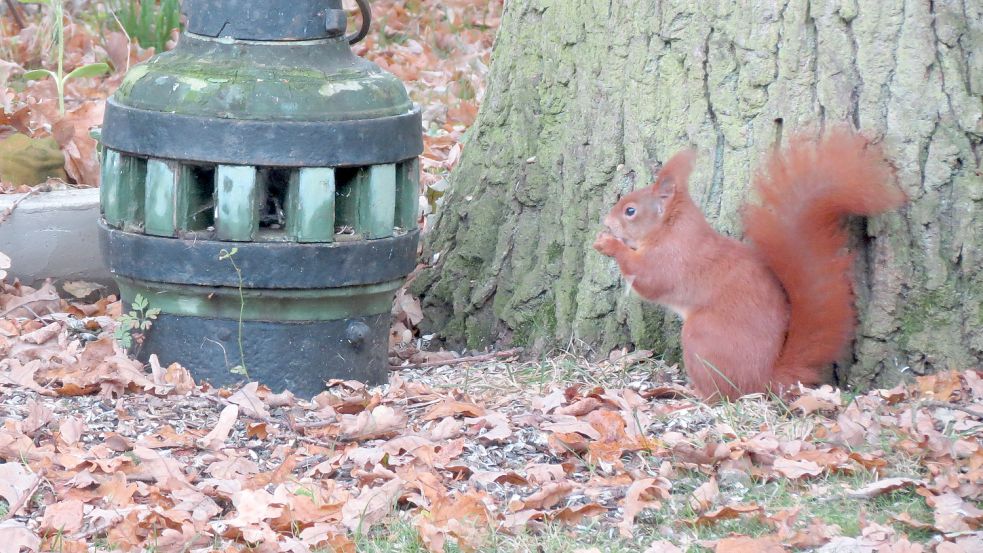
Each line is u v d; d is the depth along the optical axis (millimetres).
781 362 8742
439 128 16438
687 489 7484
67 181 12828
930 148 8938
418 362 10430
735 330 8625
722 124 9625
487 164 11102
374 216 8984
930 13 8914
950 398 8711
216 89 8453
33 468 7512
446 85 18703
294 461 7797
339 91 8648
